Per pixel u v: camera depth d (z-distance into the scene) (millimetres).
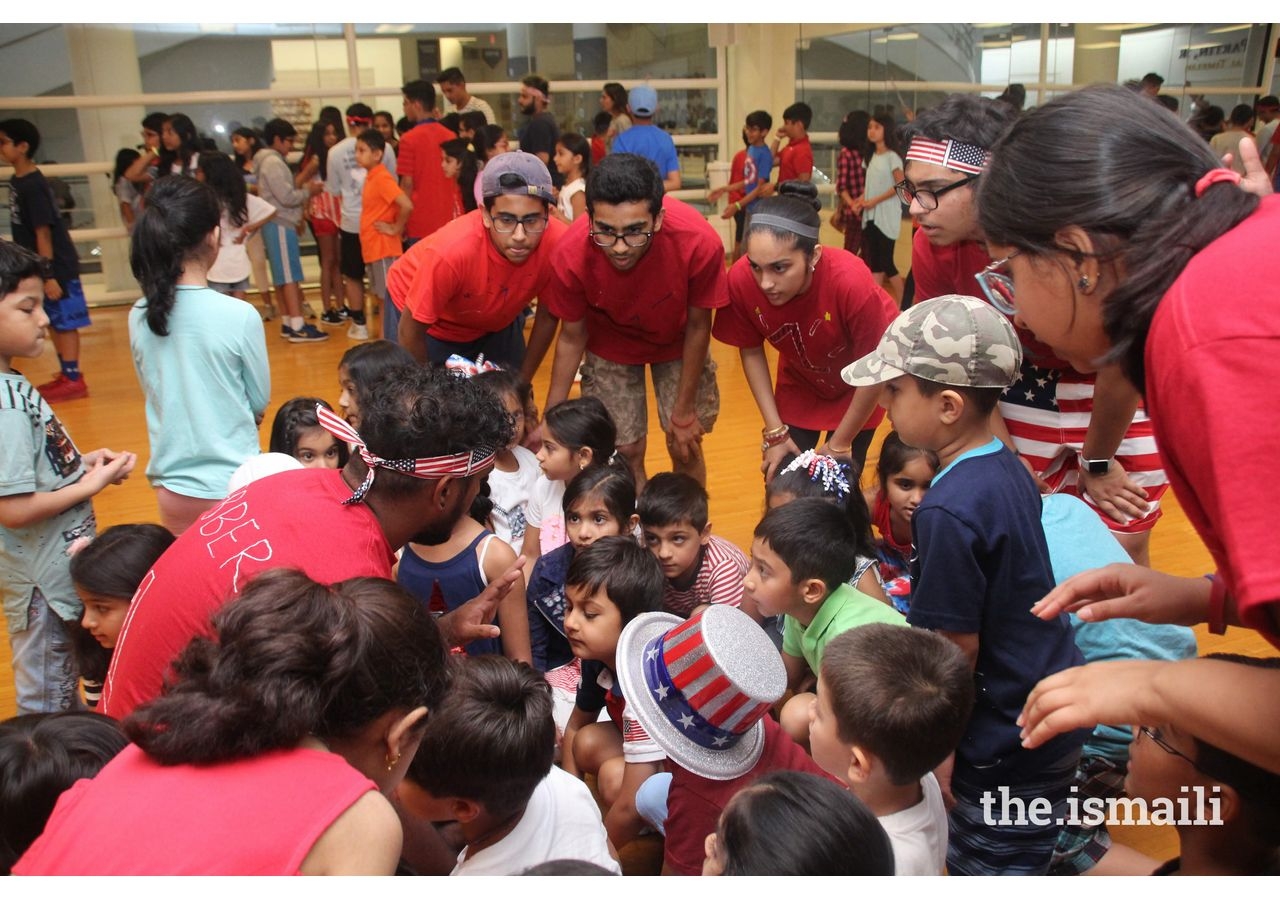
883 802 1428
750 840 1081
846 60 9438
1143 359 888
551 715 1479
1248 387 739
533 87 7184
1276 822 1117
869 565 2205
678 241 2770
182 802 925
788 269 2420
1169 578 1195
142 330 2396
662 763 1909
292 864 896
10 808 1218
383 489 1443
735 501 3754
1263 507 726
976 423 1575
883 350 1597
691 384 3021
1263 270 768
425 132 6367
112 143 8594
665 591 2336
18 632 2135
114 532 1992
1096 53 8375
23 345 1997
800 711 1924
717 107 10242
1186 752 1164
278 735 968
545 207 2783
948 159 1980
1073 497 1999
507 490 2703
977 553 1516
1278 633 764
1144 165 881
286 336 6957
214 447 2396
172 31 8570
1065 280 928
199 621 1349
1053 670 1587
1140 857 1695
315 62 9008
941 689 1356
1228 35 8492
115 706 1422
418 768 1396
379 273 6352
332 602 1057
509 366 3289
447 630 1770
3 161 7945
